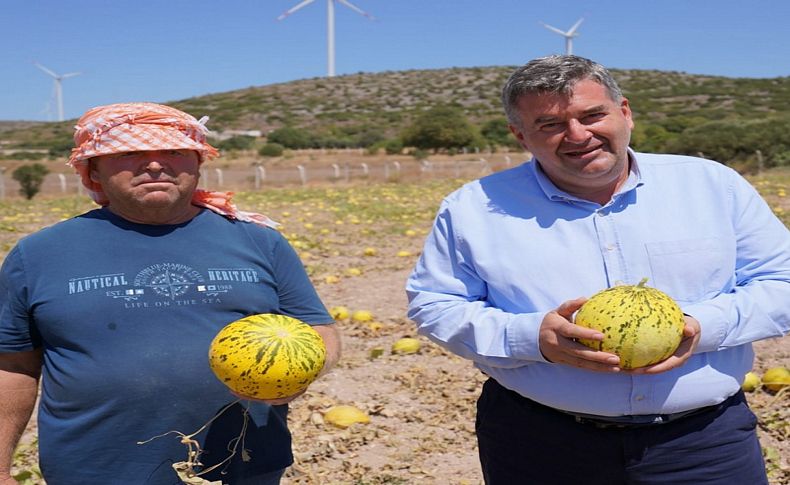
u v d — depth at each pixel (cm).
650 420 310
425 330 337
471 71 15700
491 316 318
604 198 320
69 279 307
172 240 322
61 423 309
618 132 304
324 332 346
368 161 6141
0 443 315
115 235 317
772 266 313
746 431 319
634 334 279
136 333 307
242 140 8181
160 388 306
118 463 307
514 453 334
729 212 317
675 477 313
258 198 2773
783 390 652
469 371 750
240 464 322
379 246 1596
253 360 286
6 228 1864
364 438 594
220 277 320
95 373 303
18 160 7056
